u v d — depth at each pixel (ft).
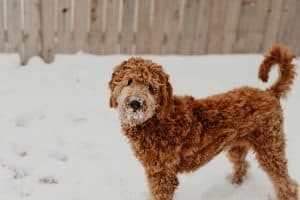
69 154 8.65
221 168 8.58
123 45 11.27
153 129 6.90
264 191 8.13
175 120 6.91
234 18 11.39
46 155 8.59
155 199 7.30
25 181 7.99
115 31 11.09
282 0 11.43
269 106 7.26
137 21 11.03
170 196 7.32
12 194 7.71
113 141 9.02
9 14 10.68
